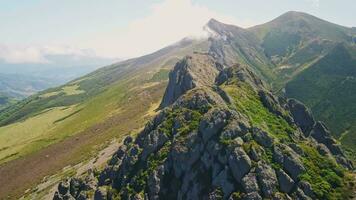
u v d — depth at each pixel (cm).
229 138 8112
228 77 12262
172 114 9919
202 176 8025
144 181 8850
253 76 12400
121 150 10831
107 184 10081
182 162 8469
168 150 9069
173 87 16850
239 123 8306
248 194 7162
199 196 7819
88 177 10756
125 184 9369
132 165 9656
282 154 7738
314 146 9169
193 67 15812
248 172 7456
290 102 13075
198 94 9950
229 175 7606
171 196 8338
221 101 9806
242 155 7612
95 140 18912
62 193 10912
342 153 11581
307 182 7325
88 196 10012
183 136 8850
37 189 15275
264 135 8106
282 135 9281
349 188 7412
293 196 7138
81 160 16100
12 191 17088
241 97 10469
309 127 12512
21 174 19825
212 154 8088
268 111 10356
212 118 8594
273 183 7275
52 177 15900
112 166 10512
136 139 10444
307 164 7819
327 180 7581
